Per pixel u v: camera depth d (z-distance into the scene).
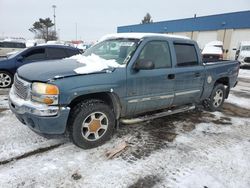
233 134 4.45
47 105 3.04
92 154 3.40
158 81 4.05
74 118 3.30
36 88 3.08
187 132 4.41
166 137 4.13
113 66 3.62
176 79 4.36
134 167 3.14
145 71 3.88
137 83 3.77
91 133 3.51
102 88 3.38
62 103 3.08
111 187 2.71
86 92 3.24
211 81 5.26
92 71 3.36
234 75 6.01
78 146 3.46
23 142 3.63
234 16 26.72
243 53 19.17
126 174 2.97
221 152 3.67
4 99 6.11
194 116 5.39
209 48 21.09
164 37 4.31
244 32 25.91
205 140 4.10
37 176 2.83
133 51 3.82
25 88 3.21
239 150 3.77
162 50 4.23
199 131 4.50
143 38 4.00
